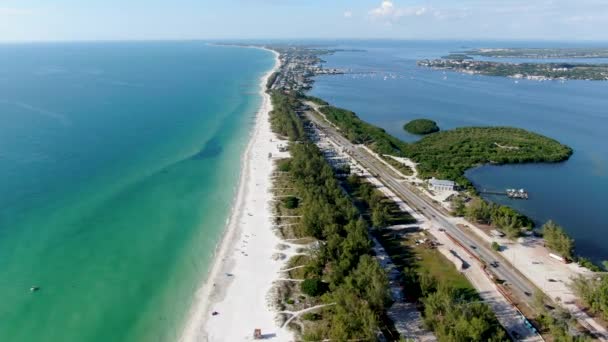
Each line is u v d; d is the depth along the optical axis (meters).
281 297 87.19
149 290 90.19
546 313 80.50
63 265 97.75
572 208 136.12
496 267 99.00
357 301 78.12
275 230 114.88
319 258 95.44
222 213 125.19
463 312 74.12
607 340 75.69
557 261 101.94
